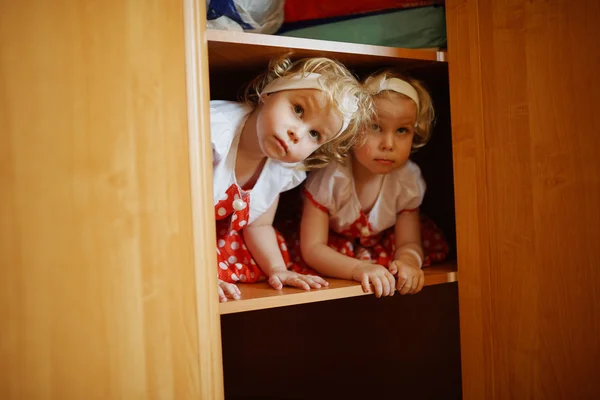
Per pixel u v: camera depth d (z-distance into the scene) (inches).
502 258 36.0
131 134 27.0
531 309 34.7
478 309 37.2
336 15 41.4
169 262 27.8
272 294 33.4
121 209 26.9
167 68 27.7
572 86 32.6
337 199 41.8
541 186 33.9
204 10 29.1
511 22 34.8
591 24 31.9
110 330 26.8
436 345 52.5
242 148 37.4
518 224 35.1
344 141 38.8
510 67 34.9
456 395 51.1
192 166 28.2
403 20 40.4
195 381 28.5
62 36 25.8
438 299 52.3
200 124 28.6
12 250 25.2
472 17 36.4
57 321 25.9
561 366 33.7
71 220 26.0
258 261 39.0
